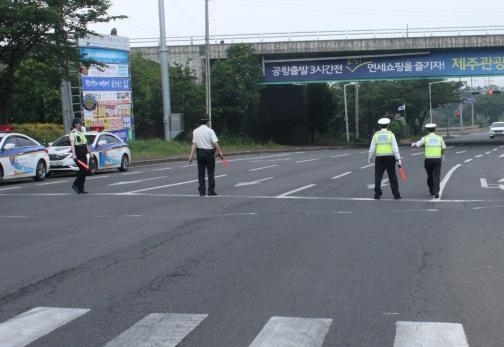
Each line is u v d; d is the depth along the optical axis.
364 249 9.41
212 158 16.62
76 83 34.69
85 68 31.06
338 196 16.22
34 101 39.22
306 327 5.91
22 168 21.56
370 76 51.81
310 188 18.30
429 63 50.91
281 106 58.62
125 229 11.45
